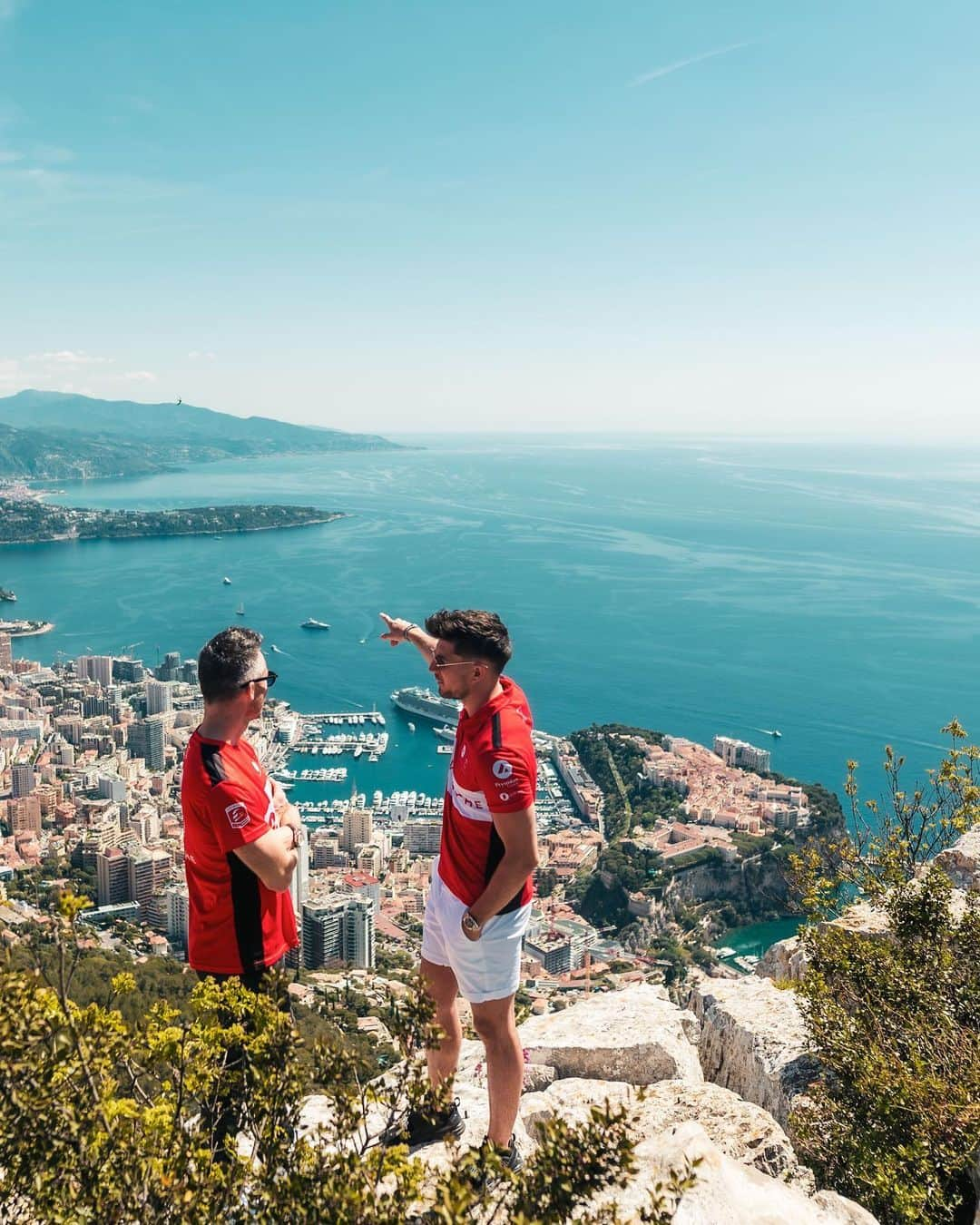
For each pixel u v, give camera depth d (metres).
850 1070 6.39
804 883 9.41
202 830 4.47
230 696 4.52
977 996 6.96
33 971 3.47
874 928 8.70
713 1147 4.47
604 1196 4.25
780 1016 8.29
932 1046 6.50
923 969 7.28
